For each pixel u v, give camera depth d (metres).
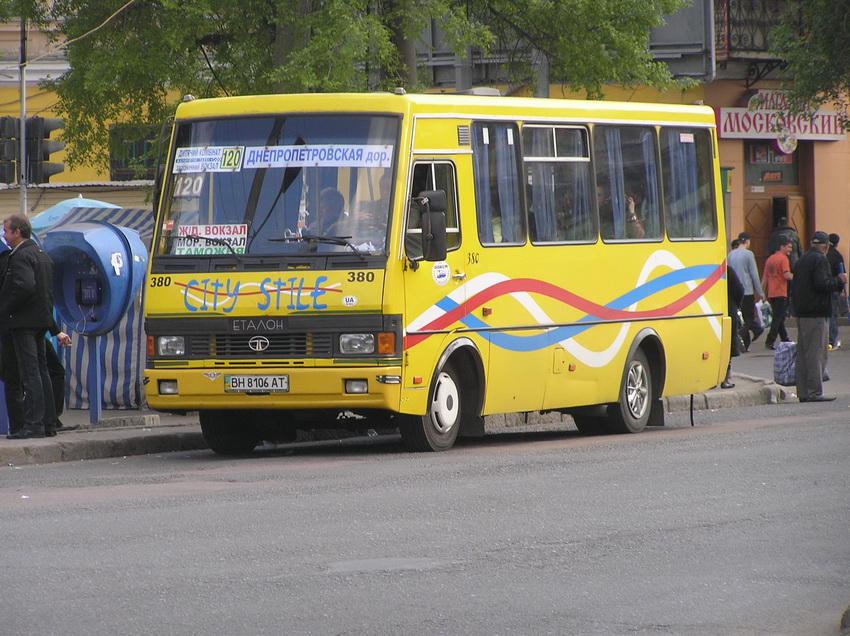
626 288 45.88
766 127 96.56
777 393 60.59
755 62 95.00
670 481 32.09
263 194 38.22
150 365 38.47
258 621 19.23
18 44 92.75
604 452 38.38
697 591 21.36
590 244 44.44
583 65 68.31
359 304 36.91
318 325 37.06
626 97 94.44
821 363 56.94
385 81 62.91
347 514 27.48
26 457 38.72
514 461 36.22
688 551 24.16
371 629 18.91
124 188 74.69
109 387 52.97
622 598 20.83
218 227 38.31
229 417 40.75
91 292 45.88
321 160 38.06
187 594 20.69
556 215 43.28
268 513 27.58
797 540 25.12
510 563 23.06
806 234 100.50
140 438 41.97
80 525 26.22
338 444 44.66
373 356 36.91
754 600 20.88
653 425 48.19
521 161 42.00
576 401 44.00
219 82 63.28
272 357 37.38
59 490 31.50
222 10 59.91
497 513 27.69
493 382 40.69
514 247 41.41
